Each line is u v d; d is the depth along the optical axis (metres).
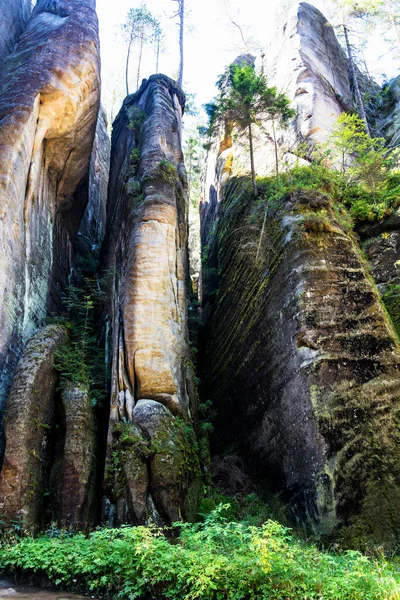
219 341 15.72
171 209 13.95
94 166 25.45
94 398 11.82
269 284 12.91
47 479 10.39
